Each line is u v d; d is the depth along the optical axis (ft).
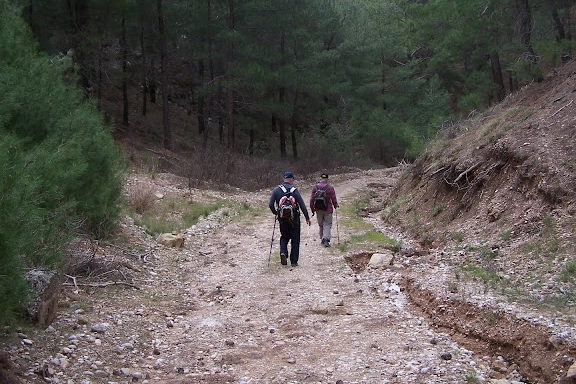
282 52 95.86
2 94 26.32
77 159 26.43
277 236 41.42
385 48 114.11
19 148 18.99
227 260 34.04
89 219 31.19
